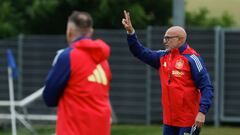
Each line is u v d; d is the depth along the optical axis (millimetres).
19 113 43750
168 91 23078
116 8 54469
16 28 54219
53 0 53719
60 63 17375
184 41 23062
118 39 46031
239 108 44875
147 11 57031
